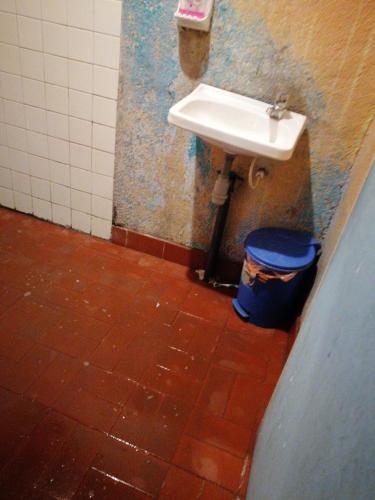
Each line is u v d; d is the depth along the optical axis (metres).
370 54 1.38
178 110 1.44
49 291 1.86
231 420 1.43
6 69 1.89
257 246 1.71
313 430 0.70
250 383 1.57
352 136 1.55
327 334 0.79
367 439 0.47
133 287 1.96
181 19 1.48
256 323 1.86
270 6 1.41
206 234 2.05
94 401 1.42
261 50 1.50
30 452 1.24
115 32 1.63
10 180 2.28
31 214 2.38
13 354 1.54
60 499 1.15
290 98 1.56
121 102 1.80
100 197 2.14
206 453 1.31
